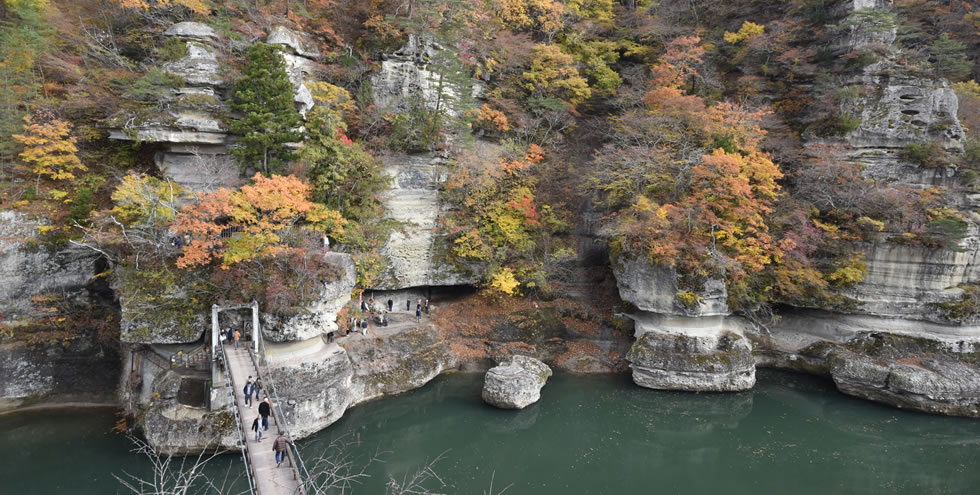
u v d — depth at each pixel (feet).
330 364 74.02
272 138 79.71
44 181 81.00
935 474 67.15
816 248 93.71
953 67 111.55
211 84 84.17
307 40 106.22
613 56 131.13
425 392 87.71
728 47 128.67
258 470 44.86
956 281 89.61
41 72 84.79
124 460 63.72
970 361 85.97
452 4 112.78
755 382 93.45
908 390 81.51
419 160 103.14
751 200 90.12
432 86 108.88
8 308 74.13
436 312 106.22
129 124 79.71
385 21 109.91
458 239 103.91
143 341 67.00
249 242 68.80
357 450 70.03
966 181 95.55
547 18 127.24
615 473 68.59
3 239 74.02
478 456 72.18
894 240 89.81
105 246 74.49
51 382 75.61
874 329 91.86
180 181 84.58
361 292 96.17
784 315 101.81
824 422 81.05
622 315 104.06
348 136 102.22
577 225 118.21
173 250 71.51
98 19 96.12
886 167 100.17
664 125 103.35
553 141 120.98
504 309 107.14
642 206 91.97
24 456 64.34
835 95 107.04
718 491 63.93
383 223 96.22
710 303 90.22
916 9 123.03
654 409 85.46
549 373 93.61
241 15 104.32
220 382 65.98
